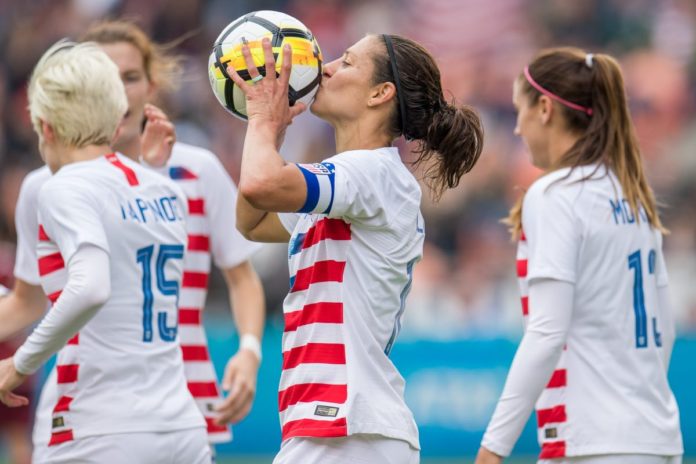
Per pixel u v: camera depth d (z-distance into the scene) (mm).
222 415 18125
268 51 12828
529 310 14641
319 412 12266
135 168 15102
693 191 44312
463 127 13555
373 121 13266
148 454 14266
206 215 18891
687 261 39469
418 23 52188
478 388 32750
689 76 49688
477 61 50594
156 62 18234
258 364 18734
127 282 14508
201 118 46531
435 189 13836
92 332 14336
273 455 33125
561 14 51500
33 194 16812
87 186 14164
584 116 15586
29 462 29016
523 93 16062
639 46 50875
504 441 14391
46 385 15570
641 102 48688
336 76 13289
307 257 12883
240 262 19125
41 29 50594
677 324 36969
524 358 14328
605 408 14422
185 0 51688
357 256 12648
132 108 17547
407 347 33125
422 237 13461
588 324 14664
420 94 13328
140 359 14516
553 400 14703
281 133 13195
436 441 32688
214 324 35125
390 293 12875
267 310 35156
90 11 51469
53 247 14242
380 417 12344
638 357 14773
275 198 12023
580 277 14680
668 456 14672
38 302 17156
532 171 44094
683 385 32562
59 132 14578
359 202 12391
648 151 46625
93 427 14141
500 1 51750
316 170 12203
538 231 14695
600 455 14344
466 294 38094
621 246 14875
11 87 48594
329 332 12523
